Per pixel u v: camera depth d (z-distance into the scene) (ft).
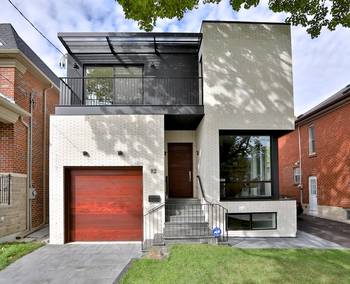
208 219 30.96
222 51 32.78
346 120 41.45
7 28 34.24
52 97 43.60
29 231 34.04
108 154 30.81
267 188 33.42
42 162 39.11
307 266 20.33
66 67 36.01
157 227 30.27
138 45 36.55
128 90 36.19
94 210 31.07
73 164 30.58
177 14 19.76
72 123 30.91
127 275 18.78
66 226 30.45
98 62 36.37
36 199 36.86
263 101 32.55
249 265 20.52
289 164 59.52
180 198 36.60
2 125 31.60
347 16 21.77
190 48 36.88
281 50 33.35
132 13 19.21
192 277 18.33
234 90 32.45
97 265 22.04
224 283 17.40
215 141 31.89
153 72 36.52
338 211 42.98
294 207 32.12
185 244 26.71
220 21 33.04
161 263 21.17
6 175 30.45
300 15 22.98
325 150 46.44
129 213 31.14
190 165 38.91
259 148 33.91
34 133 36.81
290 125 32.53
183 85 36.29
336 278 18.07
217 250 24.38
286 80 33.04
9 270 20.95
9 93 31.89
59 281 18.72
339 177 42.83
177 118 33.68
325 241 29.30
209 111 32.04
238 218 31.83
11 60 32.12
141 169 31.48
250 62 32.91
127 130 31.14
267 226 32.09
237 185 33.14
